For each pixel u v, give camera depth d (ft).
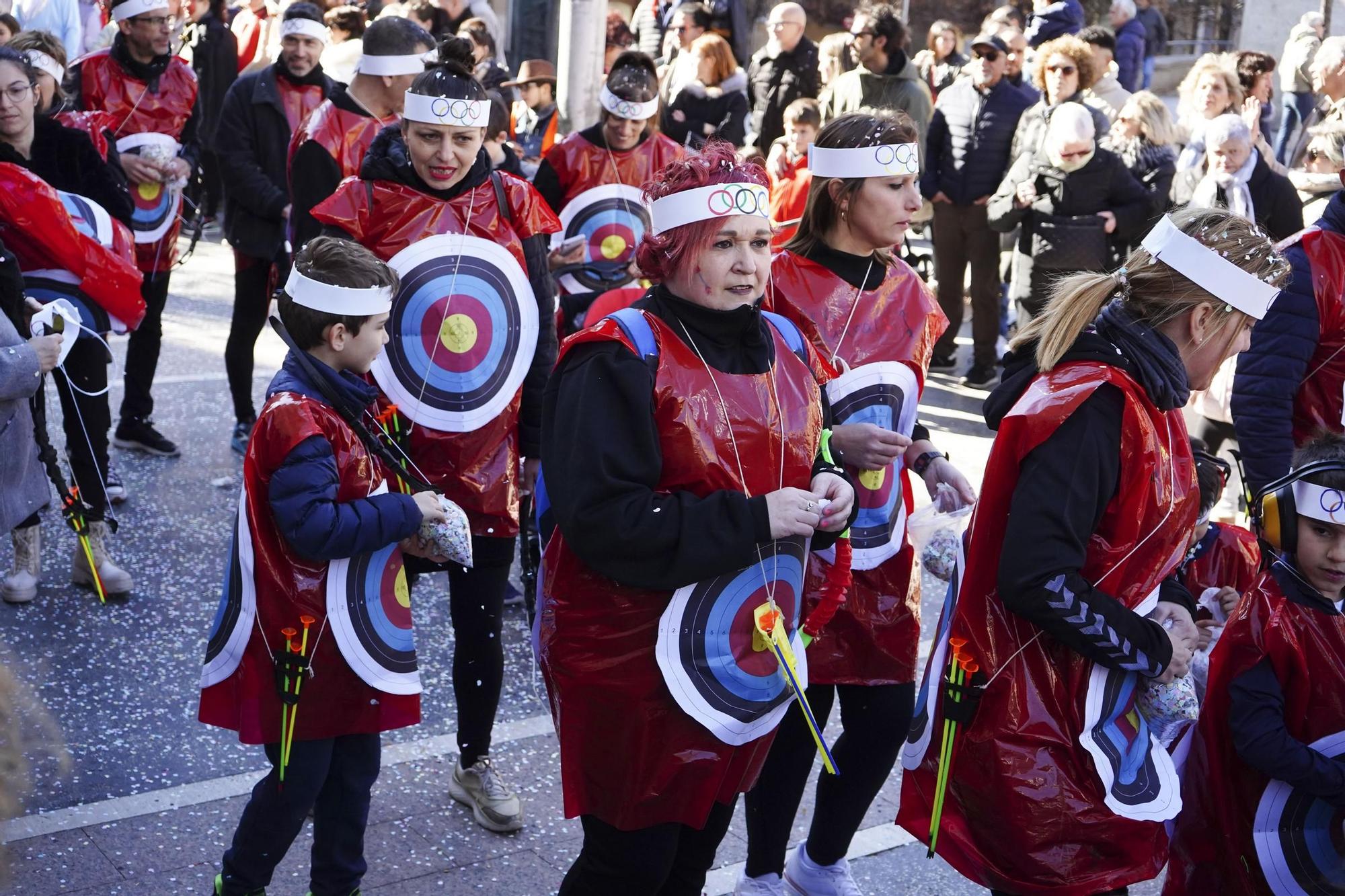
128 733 13.20
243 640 9.65
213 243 34.68
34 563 15.93
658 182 7.97
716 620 7.89
